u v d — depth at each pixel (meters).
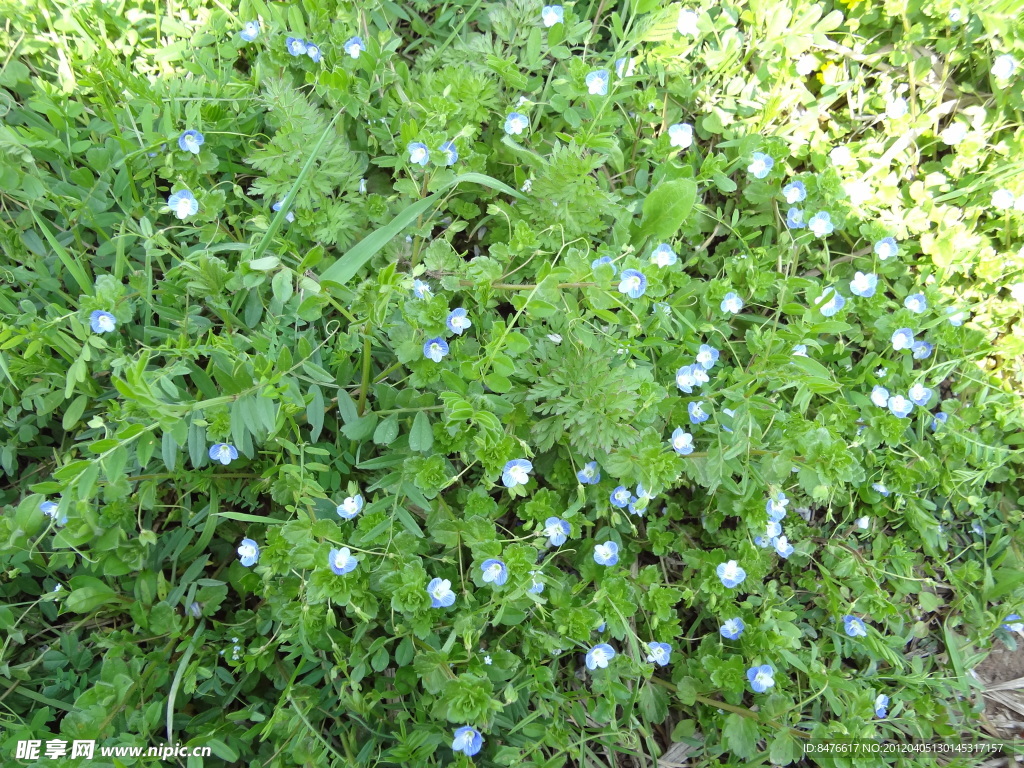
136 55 0.37
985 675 0.38
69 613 0.31
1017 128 0.42
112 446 0.24
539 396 0.31
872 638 0.34
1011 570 0.37
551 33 0.35
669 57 0.38
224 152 0.35
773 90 0.40
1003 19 0.39
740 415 0.32
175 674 0.29
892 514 0.37
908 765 0.33
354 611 0.28
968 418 0.38
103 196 0.33
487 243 0.37
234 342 0.30
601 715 0.30
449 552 0.31
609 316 0.29
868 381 0.37
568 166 0.32
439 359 0.30
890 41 0.42
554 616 0.30
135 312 0.33
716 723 0.32
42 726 0.28
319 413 0.30
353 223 0.33
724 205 0.40
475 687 0.27
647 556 0.36
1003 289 0.41
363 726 0.30
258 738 0.30
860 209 0.39
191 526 0.31
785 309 0.33
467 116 0.34
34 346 0.29
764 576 0.35
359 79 0.34
